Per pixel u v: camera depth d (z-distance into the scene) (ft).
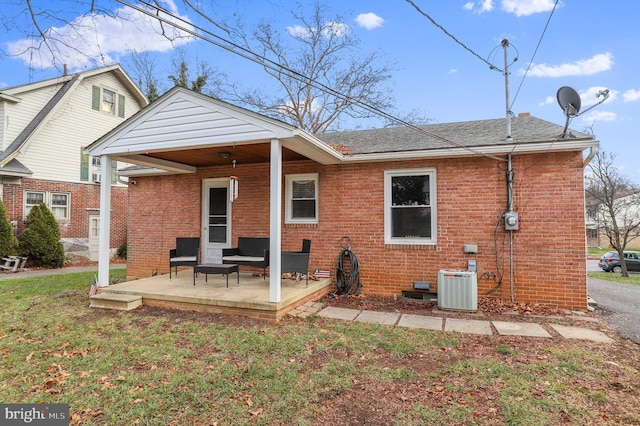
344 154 24.72
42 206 47.52
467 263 23.07
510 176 22.18
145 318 18.83
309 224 26.86
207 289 22.00
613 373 12.25
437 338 15.80
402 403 10.38
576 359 13.42
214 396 10.80
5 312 20.62
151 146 21.50
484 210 22.86
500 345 14.90
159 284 23.76
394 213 25.05
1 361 13.56
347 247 25.75
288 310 19.65
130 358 13.69
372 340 15.52
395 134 31.07
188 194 31.55
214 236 30.83
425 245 23.97
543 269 21.67
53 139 51.06
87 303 22.53
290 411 9.98
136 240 33.47
